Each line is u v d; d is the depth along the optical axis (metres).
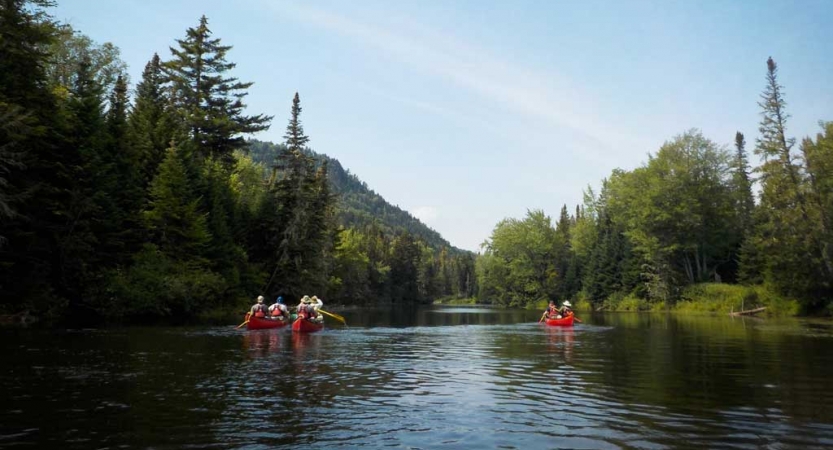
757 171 45.28
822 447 6.95
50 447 6.73
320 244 51.06
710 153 60.28
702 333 26.41
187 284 35.12
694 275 65.38
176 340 19.78
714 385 11.38
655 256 60.47
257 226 49.09
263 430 7.59
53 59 43.03
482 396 10.14
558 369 13.77
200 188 41.72
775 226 45.03
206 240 38.47
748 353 17.41
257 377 11.95
